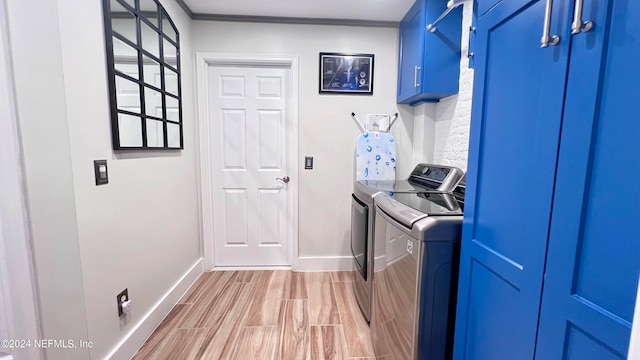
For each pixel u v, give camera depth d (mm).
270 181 2521
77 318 1134
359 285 1903
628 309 480
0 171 920
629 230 479
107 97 1273
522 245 718
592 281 543
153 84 1652
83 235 1142
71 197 1088
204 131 2369
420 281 1015
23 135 943
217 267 2588
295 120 2393
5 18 884
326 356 1498
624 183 486
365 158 2379
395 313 1196
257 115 2445
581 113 556
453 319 1043
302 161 2443
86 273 1156
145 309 1609
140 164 1543
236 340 1616
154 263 1705
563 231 599
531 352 694
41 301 1016
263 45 2309
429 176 1931
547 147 638
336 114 2412
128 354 1435
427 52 1902
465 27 1848
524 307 714
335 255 2553
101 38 1233
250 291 2178
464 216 974
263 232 2576
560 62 601
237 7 2137
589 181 545
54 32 1015
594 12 527
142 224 1571
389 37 2359
